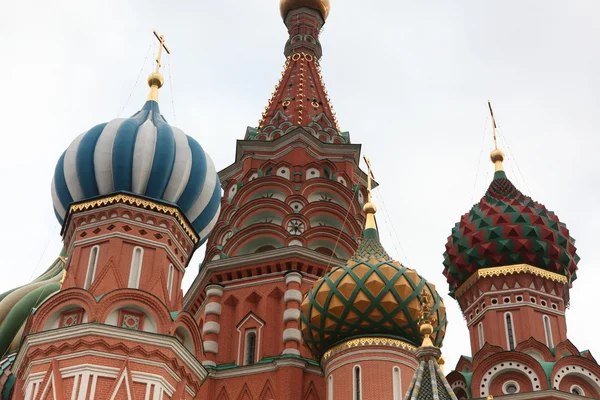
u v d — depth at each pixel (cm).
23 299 5134
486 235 4394
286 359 4053
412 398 2448
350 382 3566
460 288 4469
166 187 3834
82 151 3850
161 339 3394
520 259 4344
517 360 3938
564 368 3931
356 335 3675
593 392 3925
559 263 4381
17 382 3403
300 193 4828
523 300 4253
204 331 4359
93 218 3756
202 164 3962
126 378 3250
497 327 4216
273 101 5566
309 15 6162
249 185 4931
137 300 3469
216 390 4109
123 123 3934
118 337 3334
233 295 4494
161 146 3875
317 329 3750
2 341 4997
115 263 3591
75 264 3656
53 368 3247
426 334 2642
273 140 5162
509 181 4712
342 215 4822
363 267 3753
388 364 3578
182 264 3844
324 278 3816
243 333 4350
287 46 6016
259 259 4519
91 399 3173
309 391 4019
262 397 4022
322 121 5384
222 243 4834
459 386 4006
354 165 5209
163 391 3319
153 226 3759
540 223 4412
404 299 3675
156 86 4353
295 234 4616
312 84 5666
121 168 3794
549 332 4212
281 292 4425
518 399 3812
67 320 3447
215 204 4009
